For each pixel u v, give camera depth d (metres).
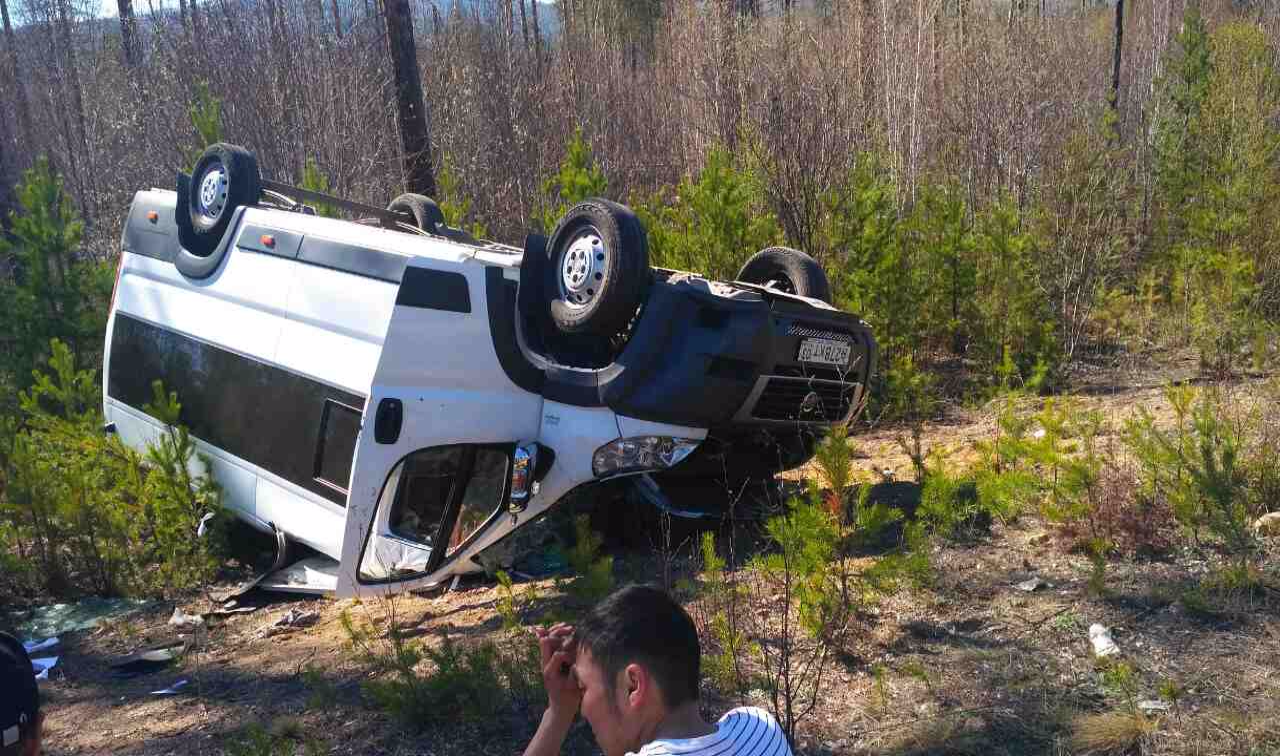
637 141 19.45
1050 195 12.38
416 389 5.78
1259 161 12.45
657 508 6.38
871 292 9.98
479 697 4.46
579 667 1.92
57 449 7.81
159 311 7.95
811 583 4.88
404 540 5.95
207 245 7.59
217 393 7.25
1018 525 6.19
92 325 10.38
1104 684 4.32
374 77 17.83
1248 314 10.63
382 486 5.75
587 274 5.89
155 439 7.93
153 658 5.70
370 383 5.84
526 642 4.97
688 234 9.98
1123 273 13.15
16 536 6.87
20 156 22.31
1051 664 4.53
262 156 16.41
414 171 13.28
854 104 13.75
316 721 4.69
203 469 7.38
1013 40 15.00
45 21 25.69
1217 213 12.37
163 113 18.83
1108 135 13.26
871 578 4.87
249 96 16.78
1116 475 6.07
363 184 16.59
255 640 5.95
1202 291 11.34
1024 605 5.11
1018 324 10.23
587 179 10.43
